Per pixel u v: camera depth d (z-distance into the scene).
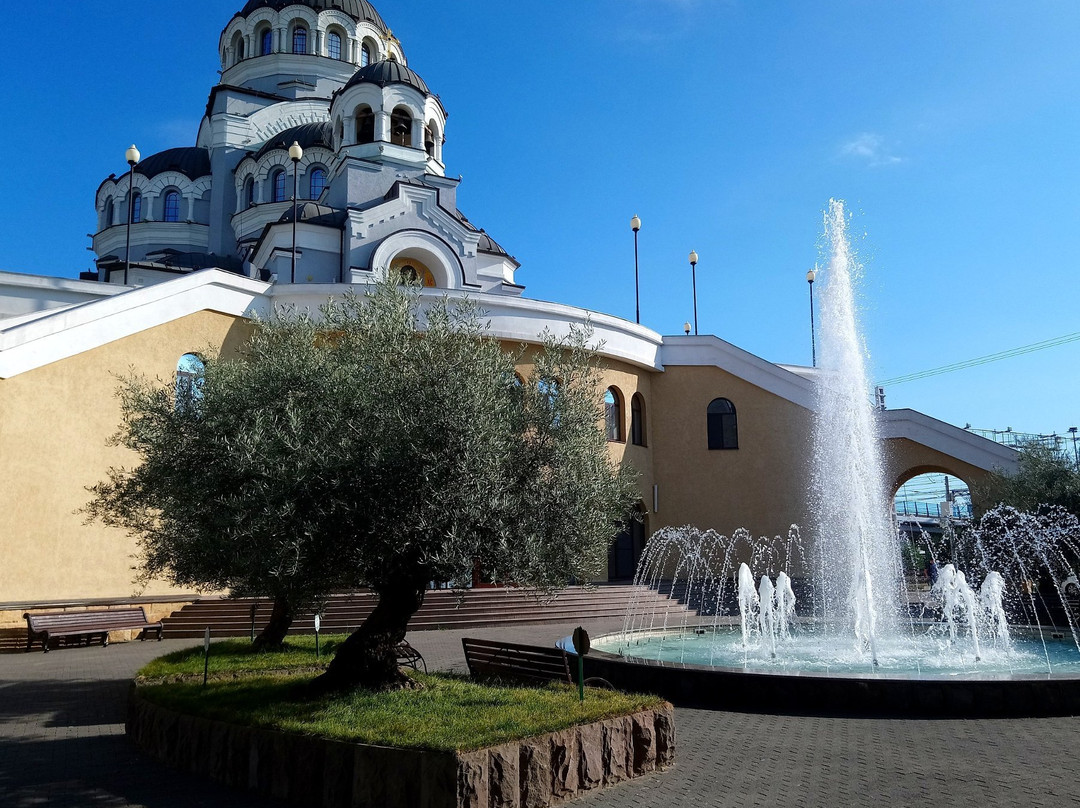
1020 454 27.92
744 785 7.64
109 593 20.86
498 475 8.80
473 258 35.69
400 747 6.79
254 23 48.41
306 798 7.17
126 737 9.75
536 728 7.36
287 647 14.62
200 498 9.48
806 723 10.16
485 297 27.03
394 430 8.59
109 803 7.30
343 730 7.33
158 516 13.87
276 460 8.39
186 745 8.36
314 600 9.15
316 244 33.53
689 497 31.95
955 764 8.22
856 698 10.76
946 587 18.27
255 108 46.47
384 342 9.64
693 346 32.97
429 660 15.53
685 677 11.62
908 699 10.58
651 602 26.02
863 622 19.62
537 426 9.77
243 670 11.45
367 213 33.41
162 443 10.81
